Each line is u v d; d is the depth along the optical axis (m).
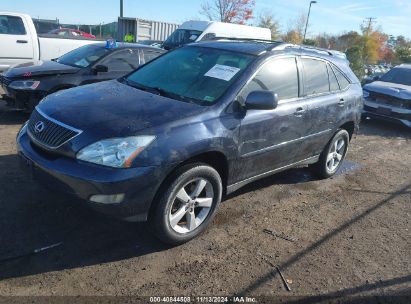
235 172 4.15
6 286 3.01
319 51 5.61
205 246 3.85
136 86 4.45
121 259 3.49
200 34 15.20
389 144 8.81
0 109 7.93
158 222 3.53
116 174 3.18
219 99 3.95
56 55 11.35
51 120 3.57
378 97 10.27
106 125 3.37
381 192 5.77
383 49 58.66
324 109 5.27
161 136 3.38
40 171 3.44
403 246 4.27
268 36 17.86
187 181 3.63
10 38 10.20
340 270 3.71
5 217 3.87
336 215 4.85
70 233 3.76
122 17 22.00
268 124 4.33
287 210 4.83
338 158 6.12
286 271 3.60
